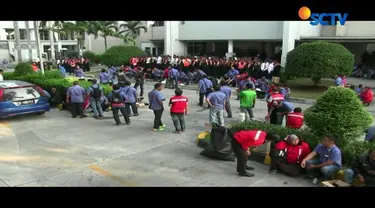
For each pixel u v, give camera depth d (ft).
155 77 76.84
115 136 32.50
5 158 26.17
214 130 25.90
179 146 29.48
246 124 28.58
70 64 100.17
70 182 21.79
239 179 22.35
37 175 22.88
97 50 146.51
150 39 117.60
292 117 28.17
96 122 38.27
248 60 72.79
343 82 54.95
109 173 23.31
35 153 27.40
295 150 22.80
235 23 88.89
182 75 69.62
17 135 32.71
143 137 32.19
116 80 61.31
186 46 104.12
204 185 21.40
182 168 24.27
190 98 54.90
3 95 36.04
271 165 23.25
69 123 37.63
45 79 49.24
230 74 65.51
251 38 87.04
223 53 103.50
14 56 154.61
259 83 55.62
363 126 23.07
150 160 25.93
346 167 22.31
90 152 27.73
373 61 86.79
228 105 40.04
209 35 94.94
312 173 22.08
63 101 45.47
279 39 82.28
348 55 59.06
